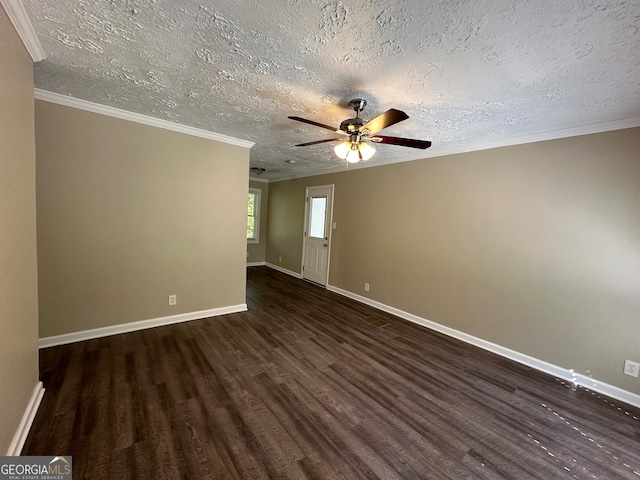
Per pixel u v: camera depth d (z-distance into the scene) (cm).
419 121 260
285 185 673
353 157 239
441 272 360
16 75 145
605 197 241
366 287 463
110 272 295
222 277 378
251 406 204
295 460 160
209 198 356
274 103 238
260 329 341
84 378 225
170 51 167
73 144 265
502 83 186
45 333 266
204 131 336
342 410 205
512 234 297
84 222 276
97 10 134
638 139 226
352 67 175
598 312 246
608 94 192
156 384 223
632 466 169
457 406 217
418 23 133
